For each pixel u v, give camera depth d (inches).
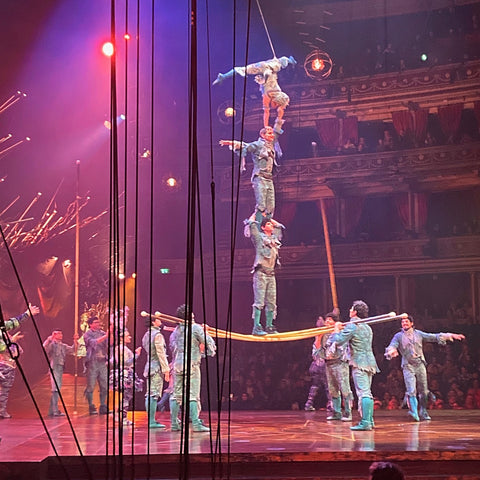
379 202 1013.8
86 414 535.2
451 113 932.6
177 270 989.2
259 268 436.1
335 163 978.1
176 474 288.4
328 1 1017.5
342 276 992.2
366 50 999.6
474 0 958.4
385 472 155.8
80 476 290.2
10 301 748.0
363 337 390.6
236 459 292.0
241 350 878.4
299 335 428.1
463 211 995.9
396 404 739.4
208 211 999.0
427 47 964.6
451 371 784.9
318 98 978.1
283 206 1006.4
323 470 291.6
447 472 289.7
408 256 965.2
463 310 925.2
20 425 441.4
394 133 999.0
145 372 500.7
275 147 448.5
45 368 749.3
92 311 805.2
